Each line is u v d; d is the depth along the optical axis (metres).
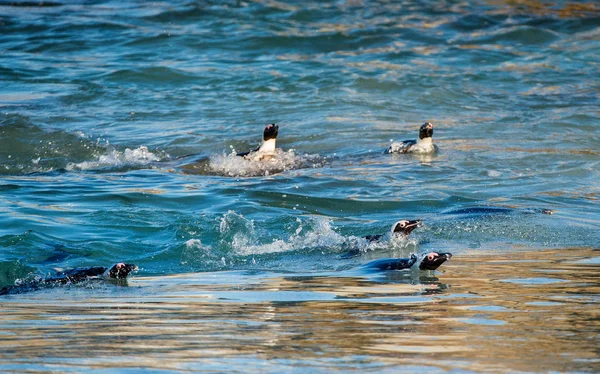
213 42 88.56
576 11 102.75
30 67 79.62
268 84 75.94
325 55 85.56
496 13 101.94
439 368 19.80
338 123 66.12
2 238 38.22
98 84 75.06
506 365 20.03
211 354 21.03
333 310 25.97
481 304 26.58
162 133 63.41
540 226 41.09
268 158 57.03
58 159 57.66
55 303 28.30
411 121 67.00
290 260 36.38
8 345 22.11
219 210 44.41
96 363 20.30
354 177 52.41
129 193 47.44
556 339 22.27
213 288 30.47
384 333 22.95
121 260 36.34
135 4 104.12
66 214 42.94
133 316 25.72
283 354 21.00
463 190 49.34
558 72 81.06
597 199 47.47
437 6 105.56
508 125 65.19
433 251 33.78
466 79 78.56
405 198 47.34
